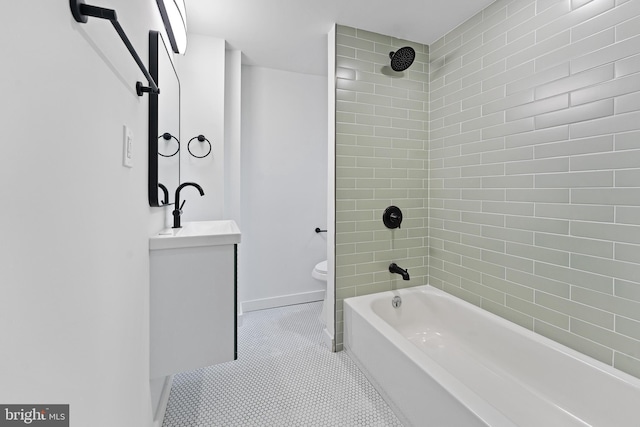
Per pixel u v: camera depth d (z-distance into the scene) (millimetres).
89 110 603
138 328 960
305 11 1802
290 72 2779
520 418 1301
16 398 389
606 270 1229
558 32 1376
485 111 1770
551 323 1445
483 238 1812
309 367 1823
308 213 2898
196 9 1779
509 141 1628
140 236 994
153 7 1233
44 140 449
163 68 1323
